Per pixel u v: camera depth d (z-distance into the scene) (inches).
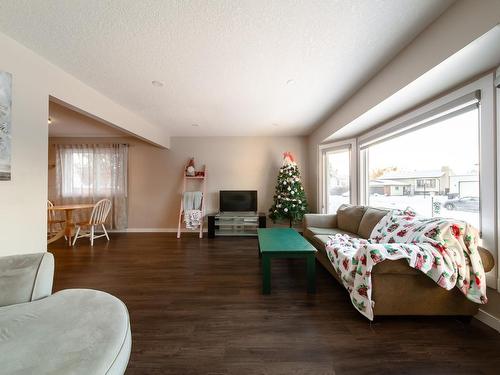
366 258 63.9
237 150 198.1
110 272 105.4
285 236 107.7
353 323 65.4
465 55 57.1
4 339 33.1
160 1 53.9
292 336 59.7
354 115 108.8
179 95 108.2
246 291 86.4
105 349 31.8
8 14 57.1
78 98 92.0
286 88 101.1
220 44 70.1
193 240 168.2
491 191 63.6
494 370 48.8
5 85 64.2
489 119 64.1
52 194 190.4
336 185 165.2
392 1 54.6
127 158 193.0
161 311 72.2
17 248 67.4
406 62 72.9
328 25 62.2
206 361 51.3
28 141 70.6
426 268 59.2
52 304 42.8
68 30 63.3
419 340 57.9
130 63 80.4
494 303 62.5
